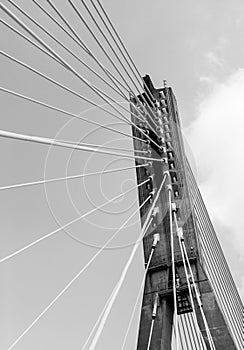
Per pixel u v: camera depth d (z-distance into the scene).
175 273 36.34
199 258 36.84
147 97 42.72
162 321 34.00
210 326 33.59
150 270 36.59
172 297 35.31
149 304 35.00
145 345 33.12
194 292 35.03
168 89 45.50
